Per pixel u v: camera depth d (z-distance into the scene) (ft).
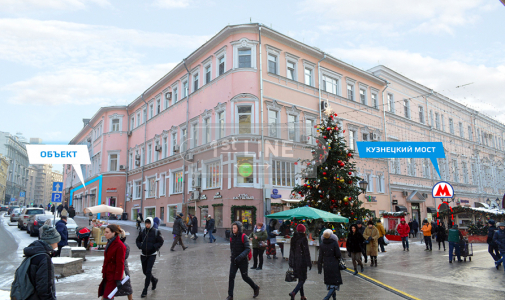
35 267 13.94
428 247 58.44
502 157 168.14
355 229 35.53
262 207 69.05
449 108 141.28
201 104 85.71
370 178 99.50
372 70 113.19
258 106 74.79
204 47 85.66
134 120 126.21
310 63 87.71
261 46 77.77
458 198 132.67
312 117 85.15
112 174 124.47
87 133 159.43
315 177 43.65
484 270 36.35
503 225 35.99
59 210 96.99
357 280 31.14
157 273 33.63
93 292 25.54
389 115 110.11
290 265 24.30
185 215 84.84
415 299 23.70
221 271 34.78
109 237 18.99
